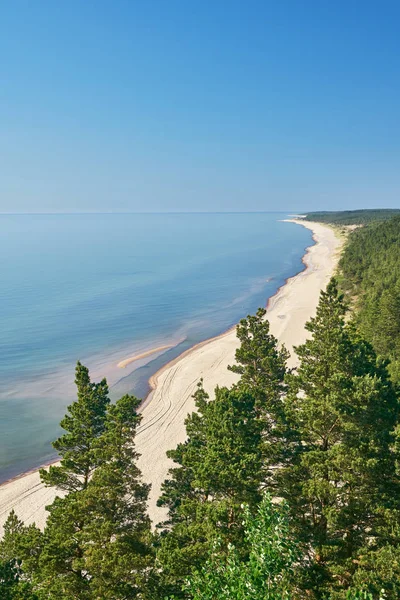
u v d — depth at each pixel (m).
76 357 80.88
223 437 23.28
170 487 28.62
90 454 25.66
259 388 31.73
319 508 24.08
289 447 25.45
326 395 25.05
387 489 21.81
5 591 17.27
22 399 64.44
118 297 126.88
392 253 124.88
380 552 19.58
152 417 55.78
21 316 106.25
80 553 21.39
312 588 20.11
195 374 69.88
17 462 48.88
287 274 162.00
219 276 160.25
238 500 21.88
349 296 107.81
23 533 24.17
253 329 35.16
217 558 11.96
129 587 19.23
